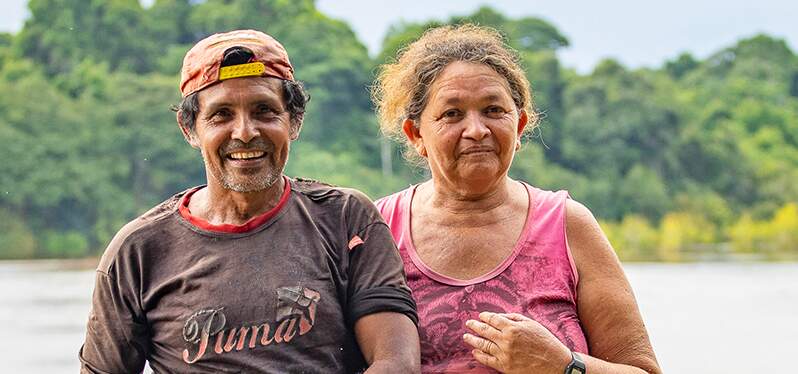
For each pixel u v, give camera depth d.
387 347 3.53
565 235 4.08
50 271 41.59
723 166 66.25
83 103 58.69
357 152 62.09
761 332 19.33
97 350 3.68
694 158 66.12
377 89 4.62
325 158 57.53
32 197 53.66
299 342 3.52
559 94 68.38
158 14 72.38
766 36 92.06
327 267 3.63
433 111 4.13
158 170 57.16
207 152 3.62
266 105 3.61
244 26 71.38
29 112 56.31
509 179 4.38
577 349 3.92
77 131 56.28
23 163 54.03
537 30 83.44
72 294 29.75
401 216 4.34
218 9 72.44
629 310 4.01
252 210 3.66
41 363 17.12
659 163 65.00
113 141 56.75
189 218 3.66
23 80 61.03
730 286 30.38
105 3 69.88
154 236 3.66
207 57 3.60
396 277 3.68
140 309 3.63
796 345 17.64
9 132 54.62
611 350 3.99
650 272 37.69
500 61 4.13
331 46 68.12
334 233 3.72
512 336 3.72
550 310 3.97
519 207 4.21
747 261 45.53
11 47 70.06
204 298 3.54
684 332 19.48
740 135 73.00
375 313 3.59
